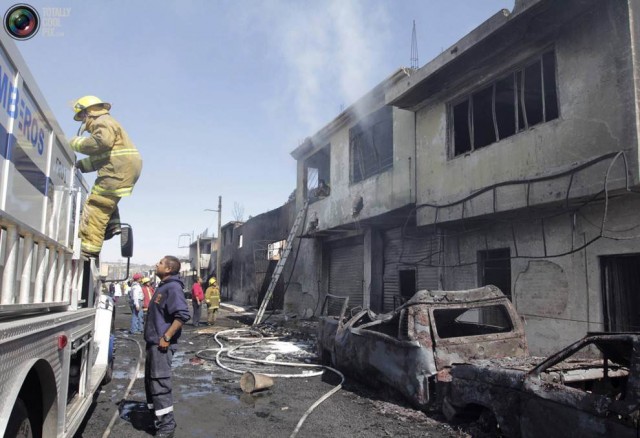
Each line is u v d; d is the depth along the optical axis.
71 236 3.98
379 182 13.95
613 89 7.32
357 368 7.33
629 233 7.45
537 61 8.94
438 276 11.69
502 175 9.28
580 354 7.93
